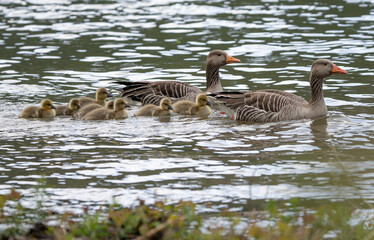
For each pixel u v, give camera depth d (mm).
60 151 13820
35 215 10141
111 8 33250
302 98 18047
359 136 14805
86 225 9148
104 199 10922
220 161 12992
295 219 9680
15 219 9930
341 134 15047
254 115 16906
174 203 10664
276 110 16812
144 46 25750
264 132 15500
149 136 15133
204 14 31344
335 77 21219
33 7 33719
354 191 11070
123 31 28219
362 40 25625
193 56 24203
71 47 25656
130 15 31484
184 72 22266
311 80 17172
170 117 17516
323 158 13047
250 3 33656
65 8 33406
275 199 10766
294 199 10133
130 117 17500
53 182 11805
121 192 11258
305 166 12547
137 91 19531
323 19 29469
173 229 9250
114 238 9031
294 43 25547
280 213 10070
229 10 32156
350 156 13133
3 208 10477
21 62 23328
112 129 15859
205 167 12602
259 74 21734
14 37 27188
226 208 10430
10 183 11758
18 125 16234
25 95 19297
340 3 32938
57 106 17578
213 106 19375
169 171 12391
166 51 24984
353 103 18234
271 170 12352
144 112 17656
